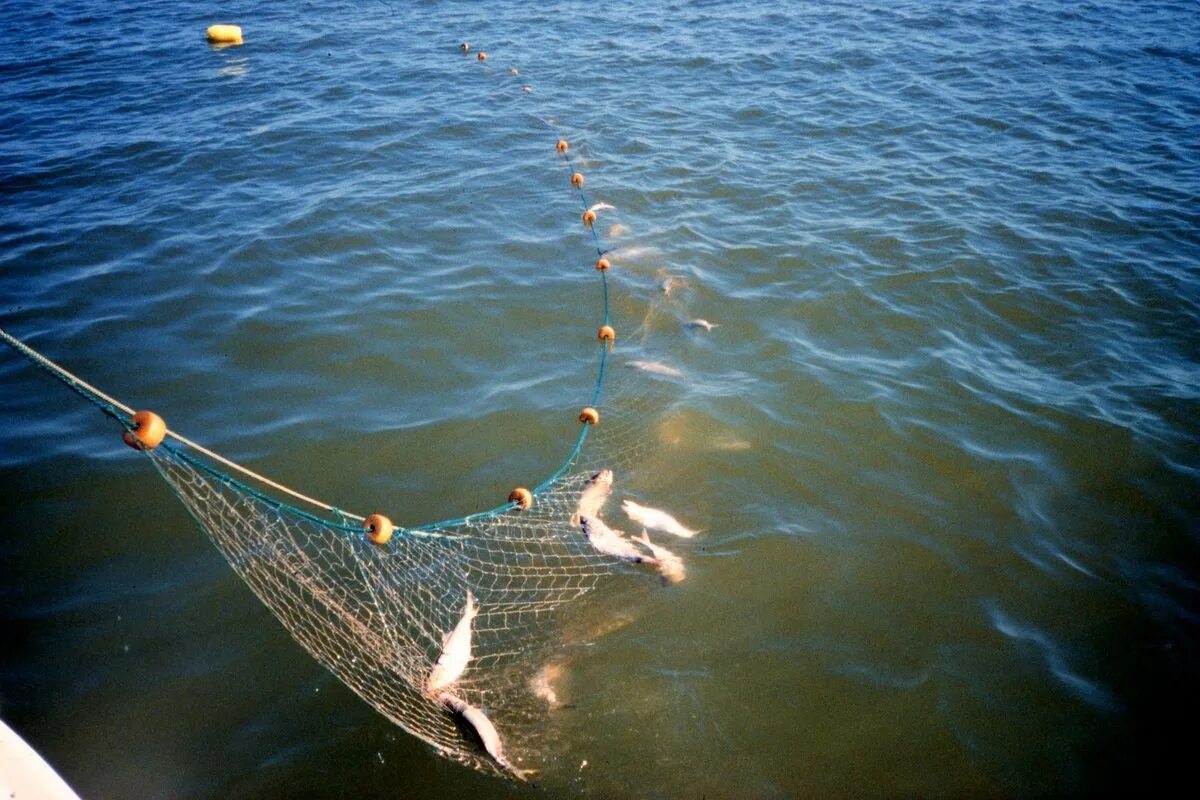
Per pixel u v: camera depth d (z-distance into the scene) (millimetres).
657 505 3982
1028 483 4117
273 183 6473
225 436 4266
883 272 5547
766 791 3045
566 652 3402
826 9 11070
